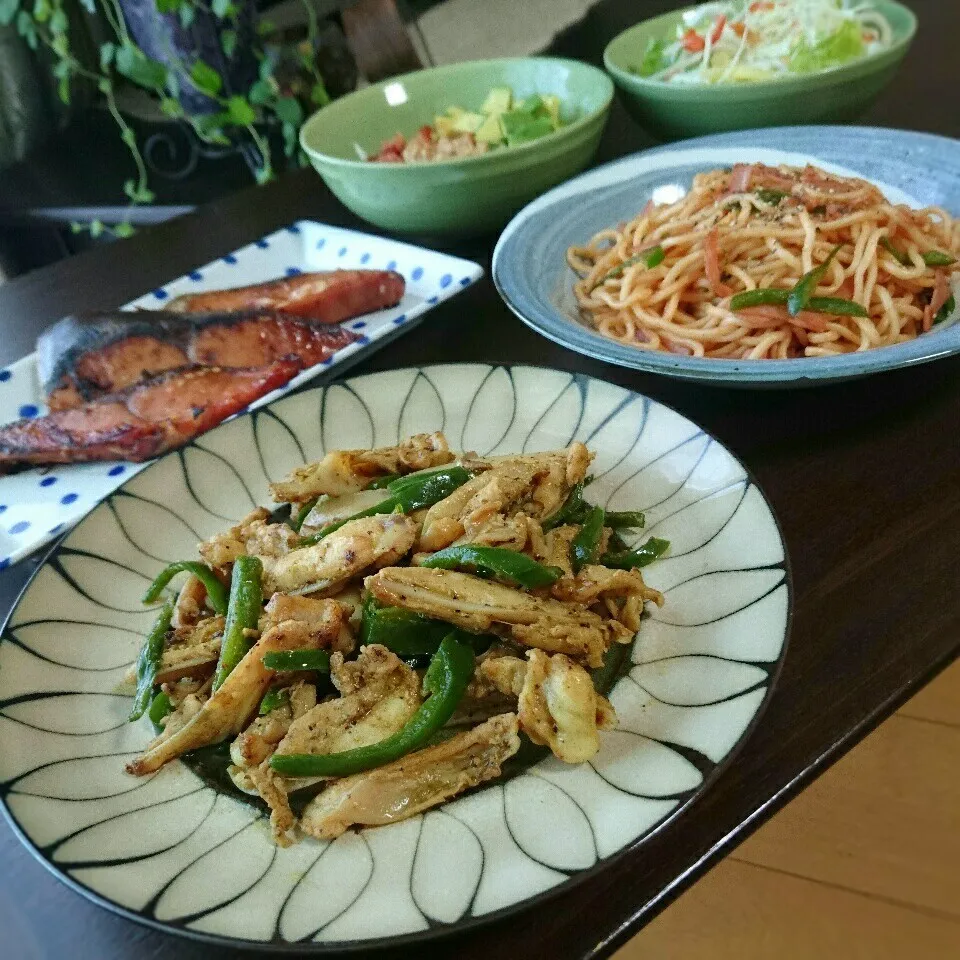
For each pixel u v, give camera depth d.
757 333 0.42
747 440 0.37
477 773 0.26
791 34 0.57
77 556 0.34
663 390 0.41
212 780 0.28
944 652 0.28
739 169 0.45
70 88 0.91
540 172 0.49
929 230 0.43
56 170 0.91
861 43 0.56
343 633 0.31
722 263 0.44
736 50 0.58
